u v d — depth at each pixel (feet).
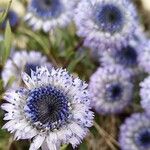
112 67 0.56
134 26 0.53
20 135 0.35
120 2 0.54
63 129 0.36
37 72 0.38
